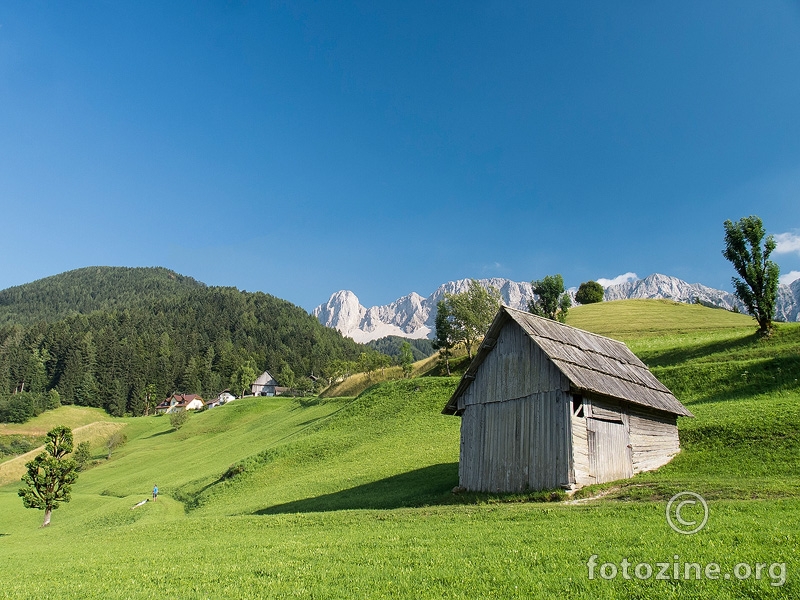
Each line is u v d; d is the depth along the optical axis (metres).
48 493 64.50
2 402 178.00
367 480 45.31
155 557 22.73
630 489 27.86
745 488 23.89
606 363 36.25
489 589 13.98
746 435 34.41
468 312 95.56
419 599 13.74
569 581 13.95
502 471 33.09
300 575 17.02
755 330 69.00
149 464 99.56
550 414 31.31
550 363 32.06
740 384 49.66
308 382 160.50
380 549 19.56
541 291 96.38
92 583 18.95
